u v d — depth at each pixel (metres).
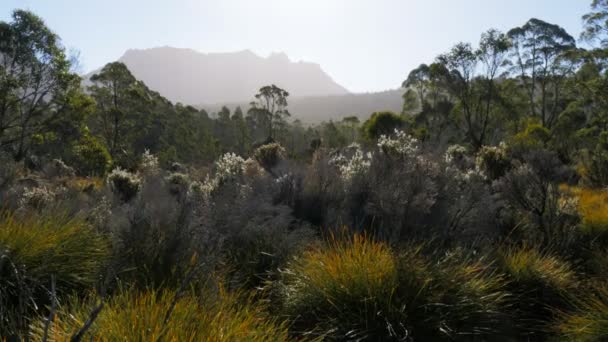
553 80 54.12
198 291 3.69
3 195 6.36
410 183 5.80
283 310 4.09
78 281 4.08
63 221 4.83
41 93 34.59
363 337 3.65
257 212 5.72
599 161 16.00
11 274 3.61
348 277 4.12
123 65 60.28
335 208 6.93
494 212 6.72
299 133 85.31
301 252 5.09
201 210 5.41
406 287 4.04
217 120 96.88
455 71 44.84
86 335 2.65
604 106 33.88
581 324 4.24
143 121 65.06
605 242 7.17
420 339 3.78
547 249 6.34
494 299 4.48
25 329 3.10
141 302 3.05
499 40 43.78
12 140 32.44
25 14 32.78
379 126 39.56
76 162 30.56
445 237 5.61
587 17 32.56
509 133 40.88
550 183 7.39
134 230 4.45
